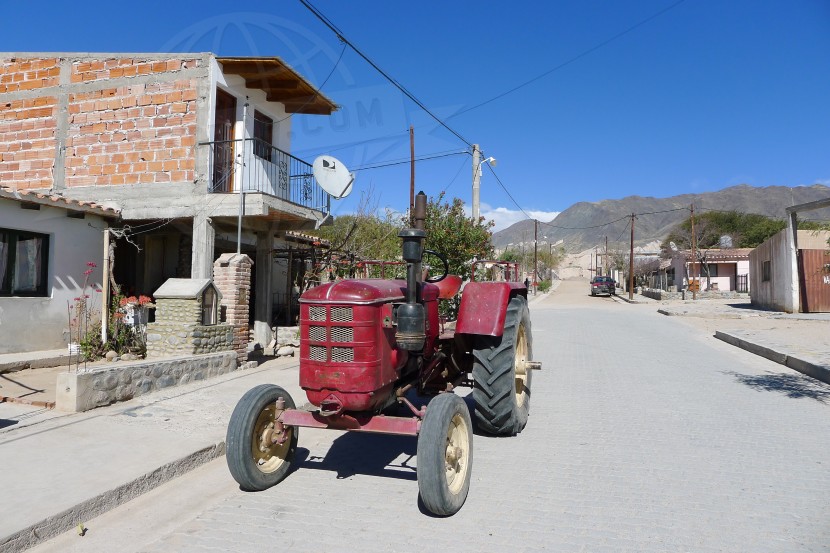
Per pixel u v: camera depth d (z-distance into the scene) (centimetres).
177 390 719
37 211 955
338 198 1004
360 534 357
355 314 396
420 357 473
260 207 1051
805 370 934
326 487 444
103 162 1127
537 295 4519
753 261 2536
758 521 367
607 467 478
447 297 551
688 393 779
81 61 1142
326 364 402
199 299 861
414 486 446
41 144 1159
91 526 375
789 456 503
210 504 414
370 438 587
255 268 1352
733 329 1549
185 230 1255
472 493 423
